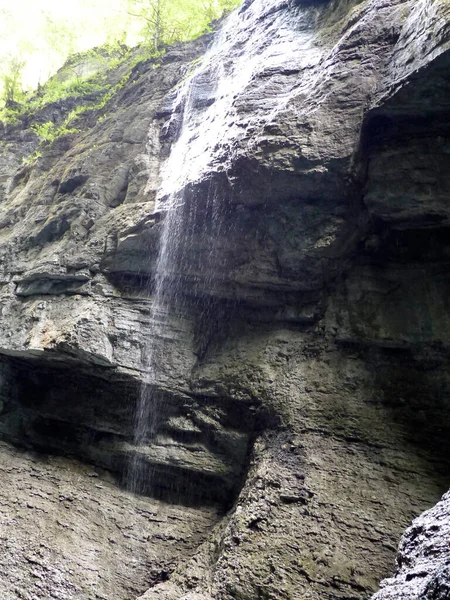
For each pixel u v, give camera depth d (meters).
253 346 5.96
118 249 6.95
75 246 7.46
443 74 4.23
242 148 5.50
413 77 4.36
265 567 4.02
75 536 5.68
